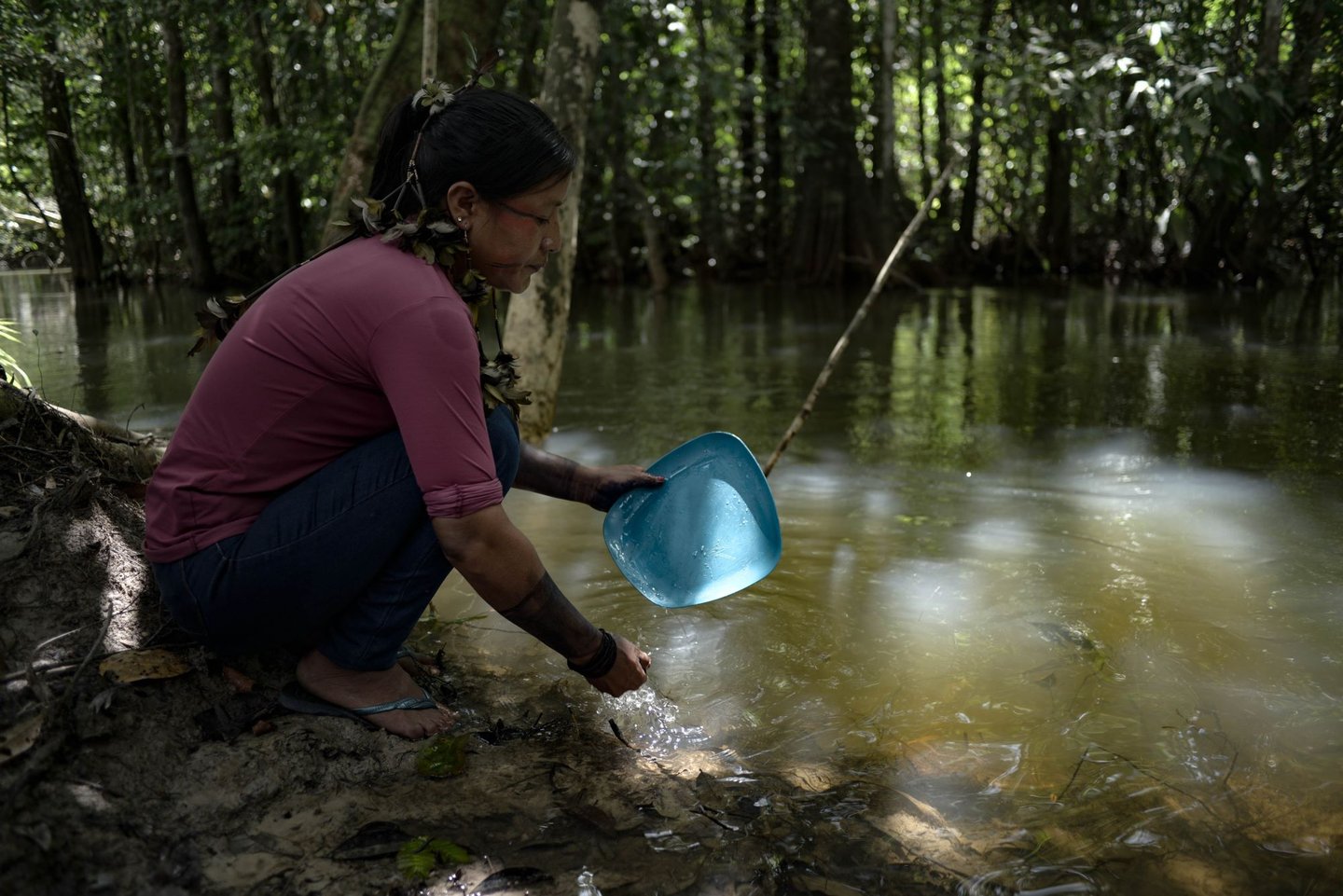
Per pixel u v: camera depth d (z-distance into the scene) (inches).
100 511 89.9
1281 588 110.0
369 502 69.9
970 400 218.1
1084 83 423.8
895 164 617.3
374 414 70.7
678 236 670.5
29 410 95.5
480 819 68.4
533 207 70.4
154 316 409.7
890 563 119.4
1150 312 392.2
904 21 651.5
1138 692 87.7
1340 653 94.3
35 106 504.4
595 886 62.0
